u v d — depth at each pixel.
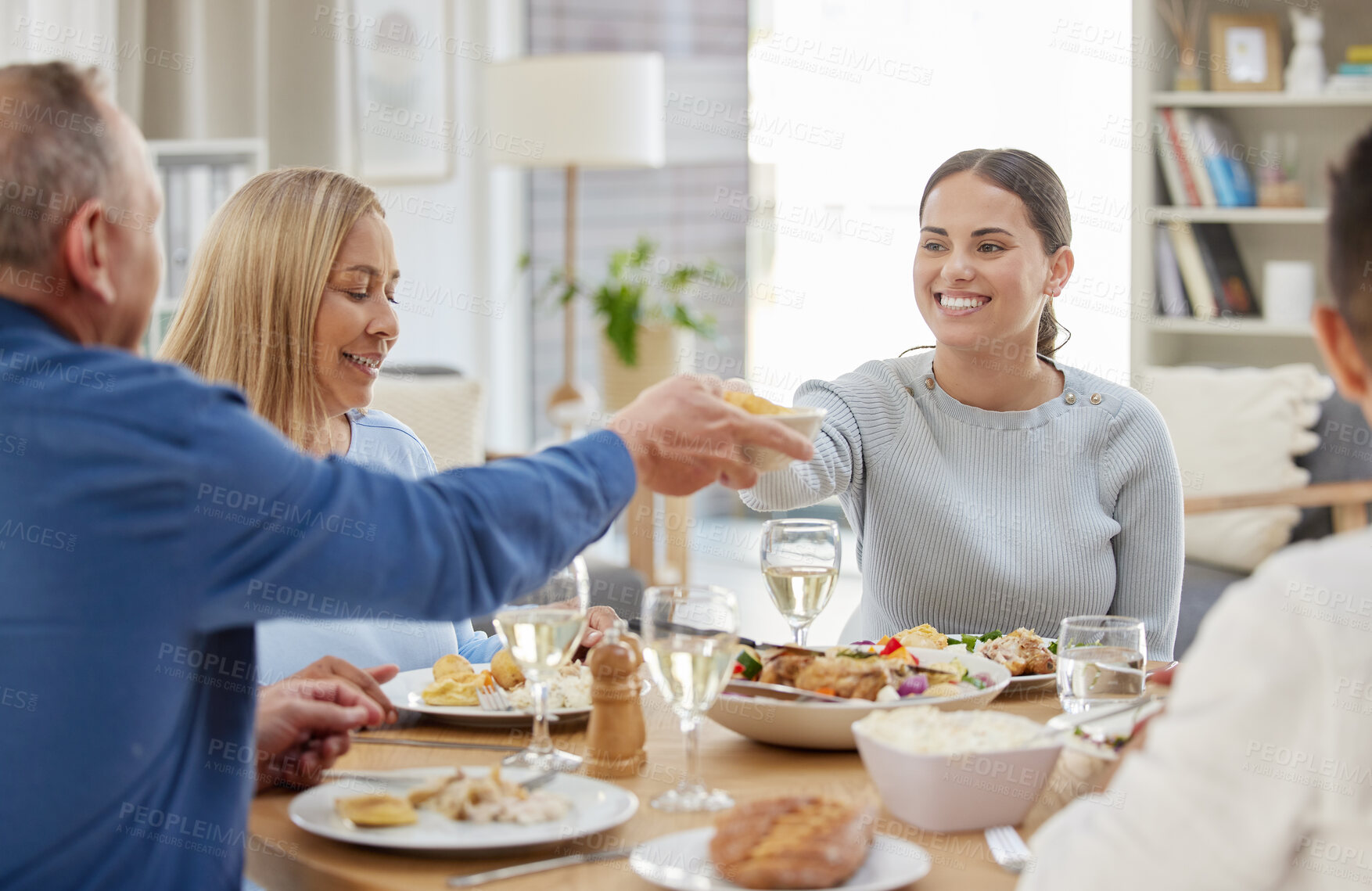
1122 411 1.78
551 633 1.09
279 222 1.60
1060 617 1.73
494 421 5.69
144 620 0.81
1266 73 3.75
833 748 1.16
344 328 1.63
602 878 0.87
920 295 1.78
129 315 0.91
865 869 0.85
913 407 1.82
